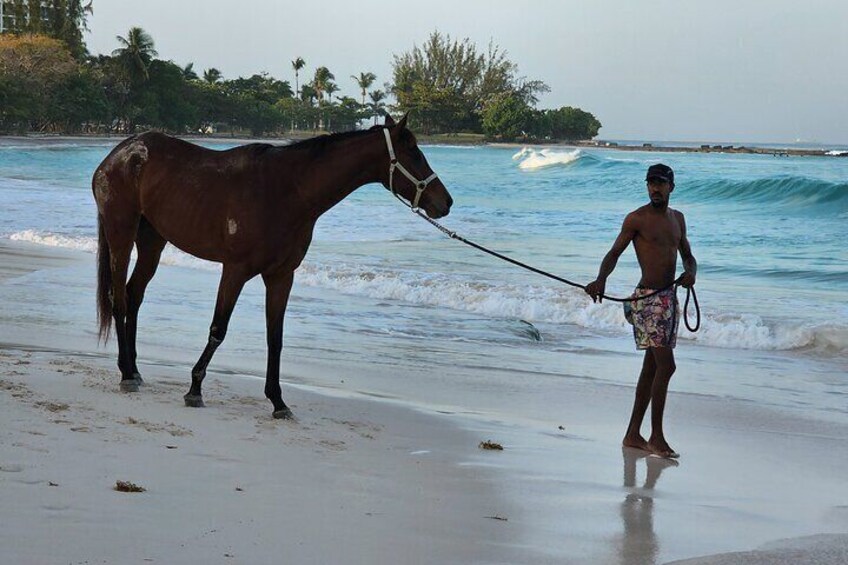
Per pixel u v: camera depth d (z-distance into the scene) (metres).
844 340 12.78
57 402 6.94
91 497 4.88
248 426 7.01
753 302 16.41
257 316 13.54
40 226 24.92
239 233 7.24
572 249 23.53
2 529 4.27
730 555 4.89
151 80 139.12
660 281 7.59
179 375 8.91
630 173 60.12
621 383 10.41
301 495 5.41
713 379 11.02
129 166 7.75
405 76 181.62
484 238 25.92
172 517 4.73
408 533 4.94
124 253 7.84
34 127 129.75
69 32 145.38
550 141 191.50
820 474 7.10
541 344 12.74
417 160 7.40
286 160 7.31
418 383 9.94
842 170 72.75
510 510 5.63
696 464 7.29
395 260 20.47
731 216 35.91
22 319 11.84
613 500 6.07
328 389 9.21
